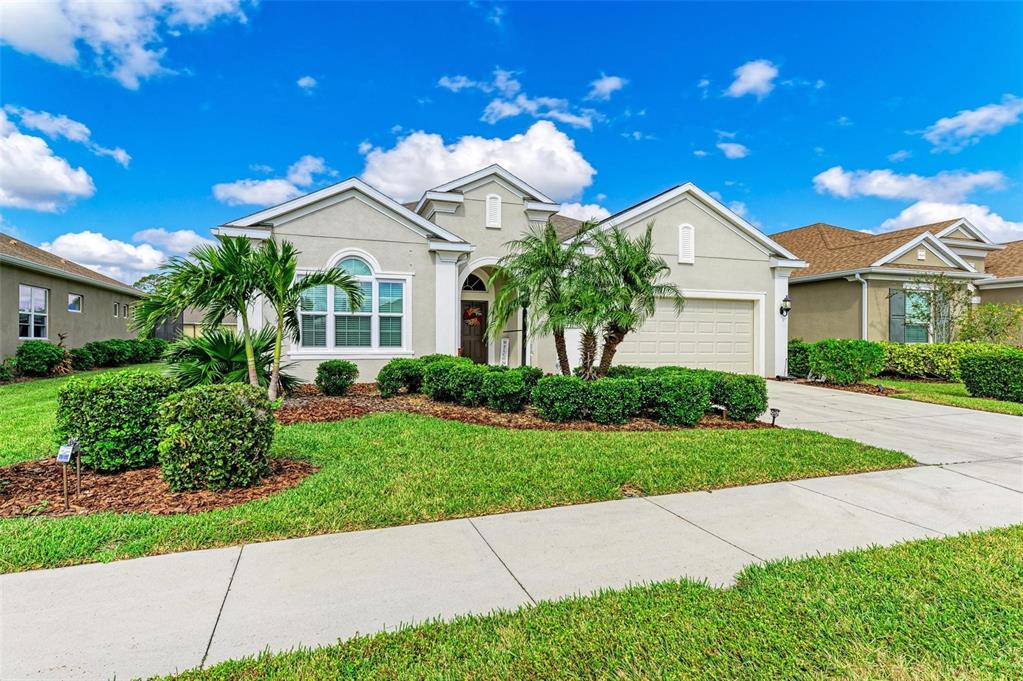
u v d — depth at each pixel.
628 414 7.90
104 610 2.83
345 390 10.27
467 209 14.72
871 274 16.05
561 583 3.19
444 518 4.22
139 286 7.61
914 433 7.85
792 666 2.38
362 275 12.07
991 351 13.21
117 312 23.09
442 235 12.64
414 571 3.33
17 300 15.59
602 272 8.71
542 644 2.55
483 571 3.34
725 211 15.24
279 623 2.73
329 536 3.86
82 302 19.80
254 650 2.50
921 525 4.18
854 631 2.65
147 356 22.14
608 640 2.58
